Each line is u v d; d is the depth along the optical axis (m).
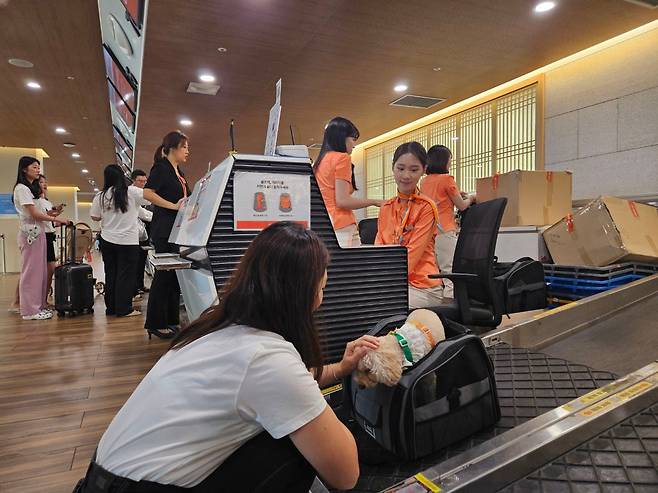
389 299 1.57
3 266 10.23
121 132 9.08
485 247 2.00
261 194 1.32
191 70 5.38
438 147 3.03
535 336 2.10
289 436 0.72
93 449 1.64
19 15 4.43
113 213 3.98
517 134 6.22
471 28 4.46
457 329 1.29
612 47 4.97
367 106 6.96
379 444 1.16
